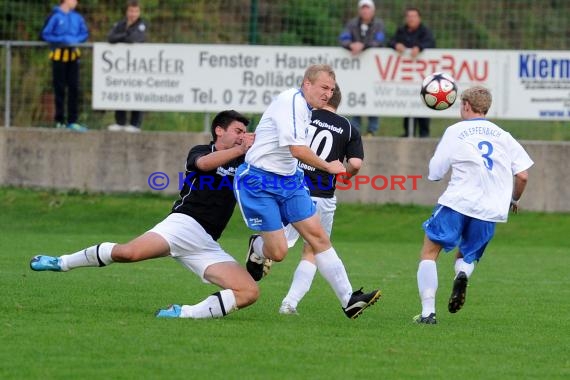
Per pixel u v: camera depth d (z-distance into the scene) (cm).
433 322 2644
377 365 2056
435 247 2662
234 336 2328
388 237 5362
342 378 1928
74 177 5909
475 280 3747
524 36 6525
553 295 3325
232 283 2545
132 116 5966
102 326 2419
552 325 2670
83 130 5888
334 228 5472
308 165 2678
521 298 3241
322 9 6462
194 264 2566
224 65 5825
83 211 5662
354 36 5728
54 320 2502
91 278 3503
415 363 2091
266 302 3034
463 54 5662
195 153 2555
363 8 5706
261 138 2508
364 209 5681
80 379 1883
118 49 5856
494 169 2600
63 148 5894
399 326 2578
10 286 3172
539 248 5041
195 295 3122
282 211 2561
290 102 2459
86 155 5888
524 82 5669
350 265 4181
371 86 5722
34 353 2091
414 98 5706
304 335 2380
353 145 2914
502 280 3750
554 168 5631
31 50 6053
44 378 1886
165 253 2548
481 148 2600
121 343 2208
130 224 5500
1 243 4612
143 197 5856
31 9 6744
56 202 5753
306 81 2495
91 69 6000
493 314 2875
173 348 2166
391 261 4353
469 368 2055
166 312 2581
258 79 5806
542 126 6078
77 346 2169
